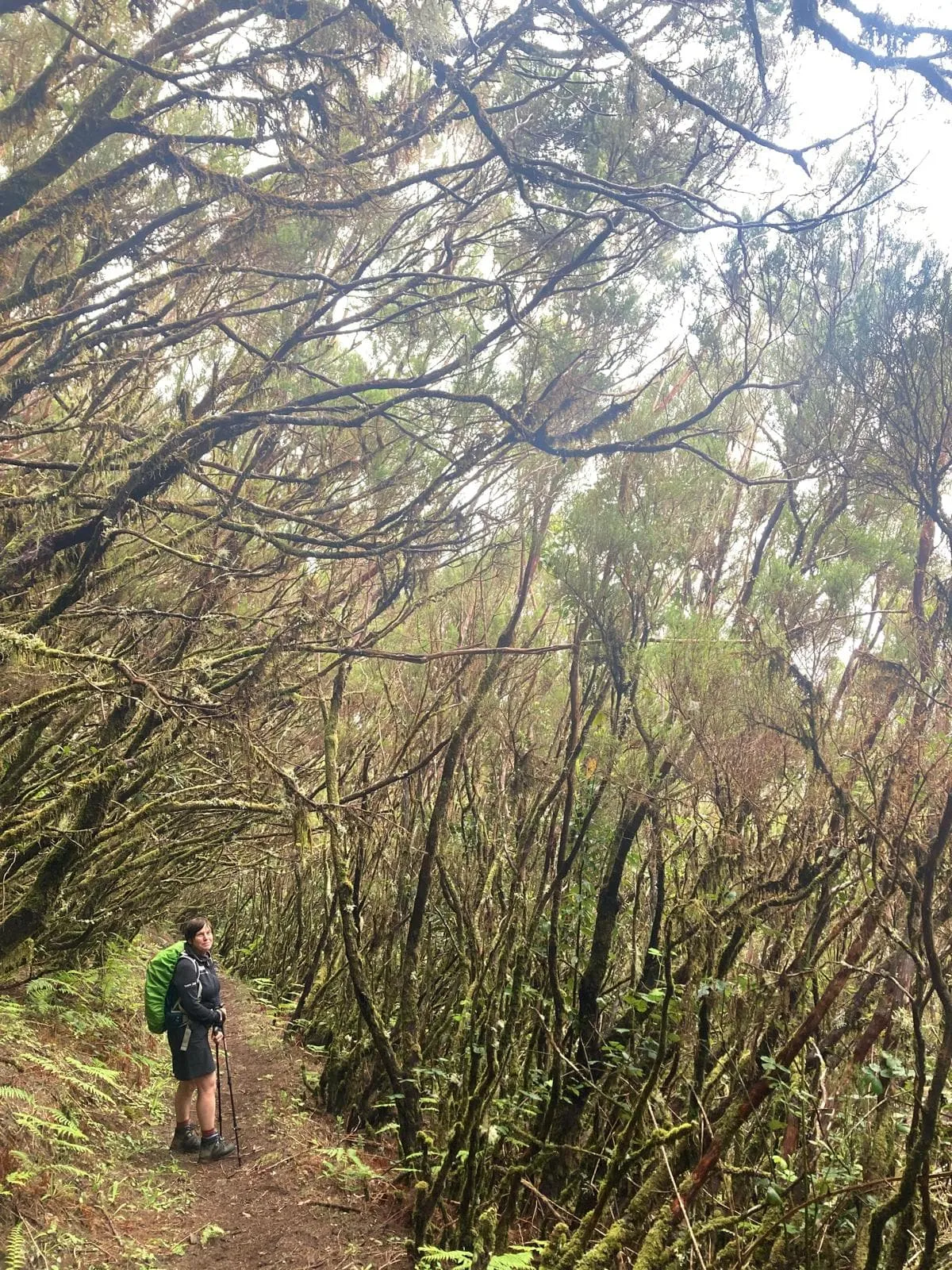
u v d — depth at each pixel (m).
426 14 5.10
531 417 5.86
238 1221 5.46
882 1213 3.33
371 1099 6.95
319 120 5.48
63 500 5.67
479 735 6.44
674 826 5.35
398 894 6.92
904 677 4.84
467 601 7.39
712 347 5.88
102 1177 5.46
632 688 5.34
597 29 5.14
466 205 6.41
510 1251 4.61
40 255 5.70
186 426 5.56
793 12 5.22
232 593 7.02
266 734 8.40
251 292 6.65
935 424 5.27
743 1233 3.95
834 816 4.50
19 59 5.75
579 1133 5.27
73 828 6.67
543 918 5.82
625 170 5.86
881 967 4.01
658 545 5.39
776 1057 3.84
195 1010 6.42
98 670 6.06
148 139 5.70
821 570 5.29
